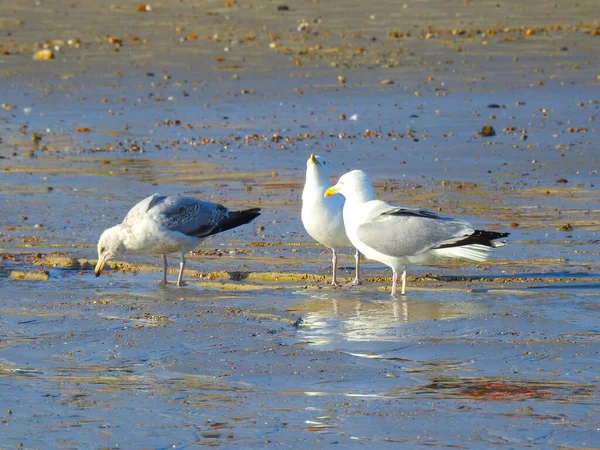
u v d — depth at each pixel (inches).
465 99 1069.8
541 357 421.4
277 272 588.7
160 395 385.1
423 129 959.0
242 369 412.2
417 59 1277.1
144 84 1187.9
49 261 621.6
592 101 1042.1
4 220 714.2
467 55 1290.6
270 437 343.0
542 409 364.2
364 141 923.4
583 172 810.8
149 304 523.5
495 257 609.3
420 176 812.0
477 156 865.5
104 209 741.3
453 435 343.0
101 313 506.0
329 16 1569.9
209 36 1455.5
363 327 472.1
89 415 366.0
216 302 526.9
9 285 571.5
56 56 1343.5
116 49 1384.1
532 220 688.4
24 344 452.1
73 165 868.6
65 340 456.8
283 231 681.0
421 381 395.5
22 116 1054.4
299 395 382.3
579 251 617.3
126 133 981.2
